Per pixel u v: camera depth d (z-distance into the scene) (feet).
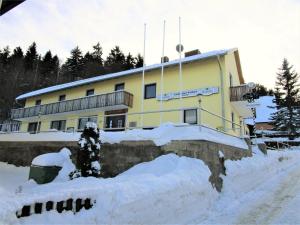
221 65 60.34
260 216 21.94
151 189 18.58
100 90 79.82
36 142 49.06
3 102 162.81
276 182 38.29
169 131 32.45
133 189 17.52
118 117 74.23
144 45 61.87
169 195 19.69
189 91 62.28
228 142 35.73
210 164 28.66
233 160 35.86
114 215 15.10
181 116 59.52
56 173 33.83
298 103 153.17
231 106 62.80
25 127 101.50
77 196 14.49
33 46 246.68
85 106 77.46
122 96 69.10
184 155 29.22
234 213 22.85
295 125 140.36
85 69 231.91
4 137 56.29
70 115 86.43
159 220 18.07
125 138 34.53
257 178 38.45
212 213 22.91
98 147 26.58
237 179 32.01
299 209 23.61
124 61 235.61
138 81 72.33
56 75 230.48
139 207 16.76
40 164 33.40
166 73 67.26
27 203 12.20
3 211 11.11
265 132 149.28
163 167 27.81
